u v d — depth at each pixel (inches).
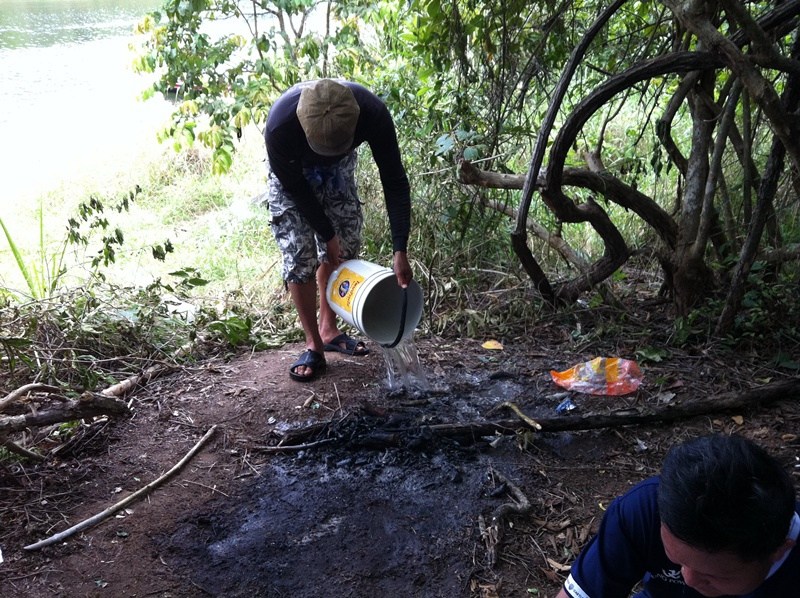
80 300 167.6
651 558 62.2
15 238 221.5
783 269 177.3
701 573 51.8
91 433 131.7
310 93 116.9
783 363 147.6
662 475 51.4
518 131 182.1
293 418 137.0
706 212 157.5
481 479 119.9
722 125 155.0
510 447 127.7
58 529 108.9
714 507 47.8
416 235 195.2
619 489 117.5
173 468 122.0
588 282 172.7
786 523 49.3
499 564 102.8
